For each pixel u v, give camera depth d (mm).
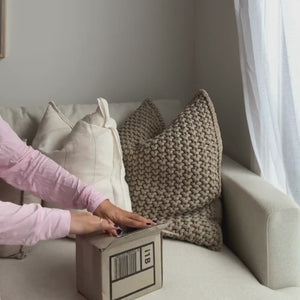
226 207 1703
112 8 2205
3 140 1429
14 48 2119
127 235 1229
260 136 1671
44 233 1249
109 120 1645
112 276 1232
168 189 1638
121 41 2252
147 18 2266
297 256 1432
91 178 1558
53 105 1798
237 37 1910
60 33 2160
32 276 1379
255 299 1300
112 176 1592
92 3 2172
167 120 2012
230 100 2033
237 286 1359
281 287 1434
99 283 1223
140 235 1259
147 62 2311
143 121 1839
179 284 1349
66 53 2188
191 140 1639
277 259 1411
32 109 1900
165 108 2041
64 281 1355
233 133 2035
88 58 2221
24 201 1529
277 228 1396
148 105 1921
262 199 1453
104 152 1566
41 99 2205
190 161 1624
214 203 1697
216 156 1662
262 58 1548
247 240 1528
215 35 2131
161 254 1327
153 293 1309
